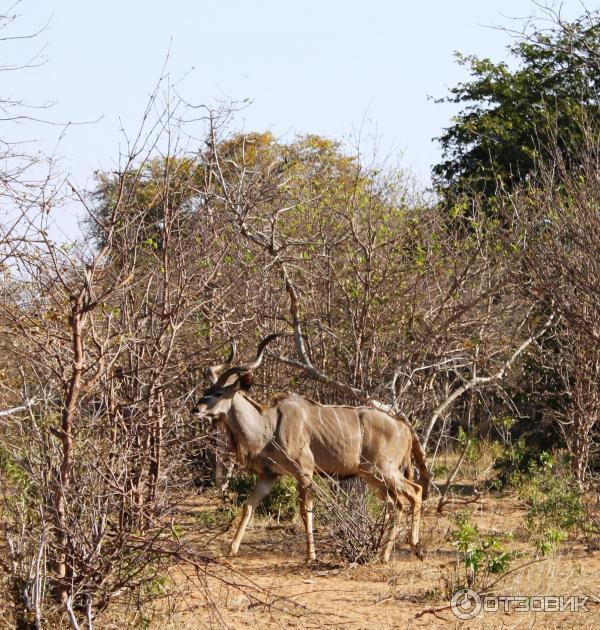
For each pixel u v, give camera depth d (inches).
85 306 404.8
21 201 417.7
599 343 640.4
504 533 678.5
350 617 472.7
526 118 1286.9
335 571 581.9
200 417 622.2
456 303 763.4
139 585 413.7
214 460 767.1
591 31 677.3
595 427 866.8
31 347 434.6
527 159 1268.5
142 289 587.8
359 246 763.4
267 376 805.2
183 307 543.8
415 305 735.7
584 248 620.7
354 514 612.7
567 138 1063.0
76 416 423.5
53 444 408.8
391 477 629.6
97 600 410.6
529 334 809.5
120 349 427.8
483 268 738.2
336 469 636.7
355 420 635.5
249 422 633.0
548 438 957.2
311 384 797.9
